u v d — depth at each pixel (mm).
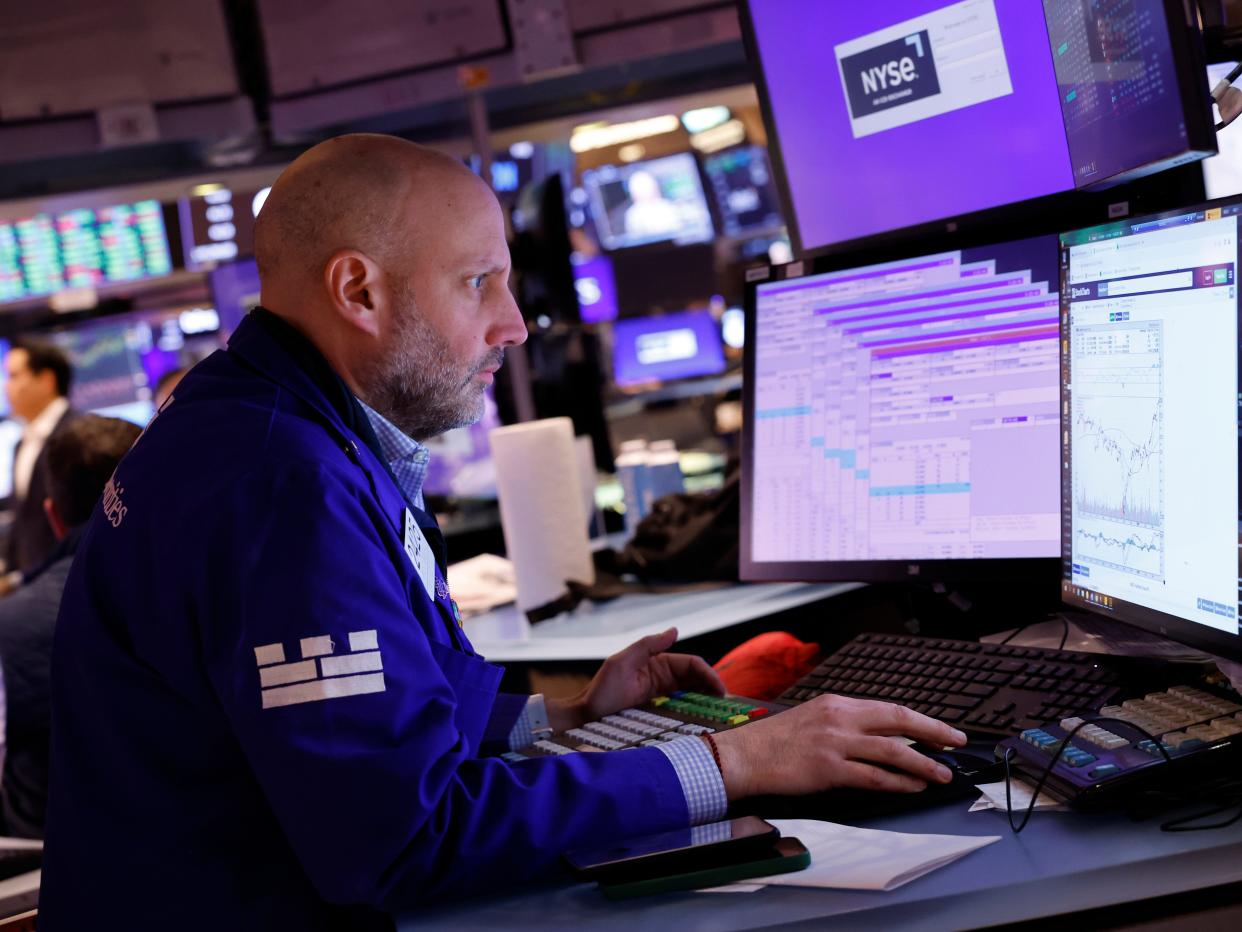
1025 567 1560
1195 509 1129
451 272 1269
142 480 1155
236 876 1133
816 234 1945
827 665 1553
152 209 4246
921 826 1059
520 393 2832
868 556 1698
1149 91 1264
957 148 1690
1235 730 1058
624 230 5004
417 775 1021
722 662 1704
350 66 2881
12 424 4797
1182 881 927
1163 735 1079
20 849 1763
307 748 1016
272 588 1055
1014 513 1577
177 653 1104
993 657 1404
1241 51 1464
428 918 1021
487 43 2811
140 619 1130
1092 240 1309
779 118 1933
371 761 1017
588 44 2789
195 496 1105
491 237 1297
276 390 1217
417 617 1201
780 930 914
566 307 2859
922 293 1668
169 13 2896
